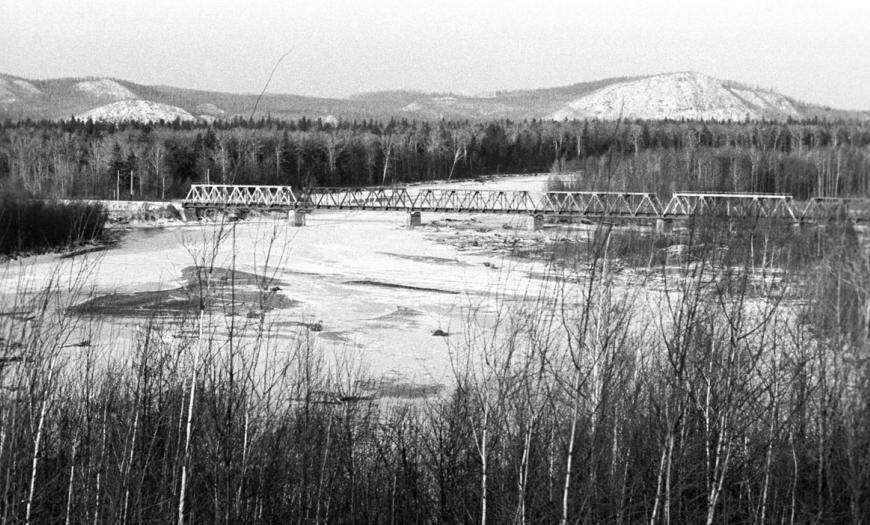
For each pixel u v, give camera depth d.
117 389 13.27
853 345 9.84
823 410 10.42
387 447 14.00
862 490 10.18
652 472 10.88
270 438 12.04
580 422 10.30
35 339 11.58
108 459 11.48
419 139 155.75
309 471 12.42
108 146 108.31
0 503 10.53
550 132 160.12
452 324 37.38
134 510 10.88
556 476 10.34
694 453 11.11
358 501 12.60
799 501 10.79
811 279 10.03
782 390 11.04
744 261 10.55
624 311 10.38
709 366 10.83
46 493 11.20
